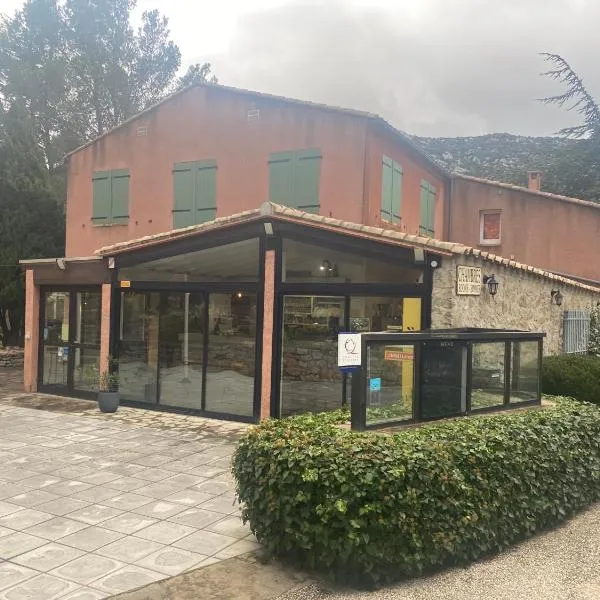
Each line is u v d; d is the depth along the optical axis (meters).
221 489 5.99
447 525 4.18
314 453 4.10
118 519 5.14
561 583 4.14
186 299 10.01
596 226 17.50
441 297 8.24
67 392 11.59
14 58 24.11
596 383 9.89
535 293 11.40
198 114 15.05
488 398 5.84
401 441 4.34
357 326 8.74
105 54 25.05
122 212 16.03
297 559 4.25
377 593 3.92
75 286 11.49
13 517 5.15
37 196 18.88
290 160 13.69
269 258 9.06
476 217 18.77
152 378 10.36
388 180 14.02
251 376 9.29
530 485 4.88
